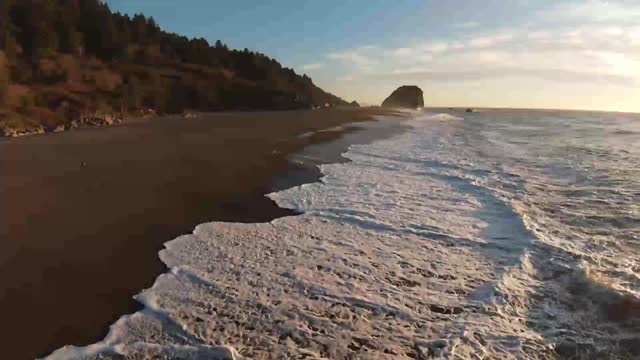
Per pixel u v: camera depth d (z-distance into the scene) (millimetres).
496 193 10320
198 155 14477
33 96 28984
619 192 10320
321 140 20391
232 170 12445
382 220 8258
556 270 5969
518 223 8031
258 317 4812
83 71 40406
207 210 8664
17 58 38188
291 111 49500
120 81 41062
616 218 8258
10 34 40500
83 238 6961
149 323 4672
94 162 12562
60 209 8289
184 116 35312
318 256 6488
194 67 58312
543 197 10000
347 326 4688
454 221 8266
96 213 8164
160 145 16359
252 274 5832
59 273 5773
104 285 5488
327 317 4852
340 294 5344
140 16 60500
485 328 4641
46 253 6355
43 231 7184
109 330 4559
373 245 6984
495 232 7637
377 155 16438
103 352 4203
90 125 25266
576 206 9172
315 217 8422
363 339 4473
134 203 8875
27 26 43094
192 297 5207
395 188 10969
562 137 25562
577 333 4523
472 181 11672
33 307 4969
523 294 5344
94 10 54906
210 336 4457
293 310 4969
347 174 12656
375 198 9938
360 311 4980
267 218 8352
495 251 6758
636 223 7934
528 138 24750
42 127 21906
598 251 6617
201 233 7348
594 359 4121
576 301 5148
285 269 6008
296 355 4207
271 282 5617
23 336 4461
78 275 5730
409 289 5523
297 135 21906
